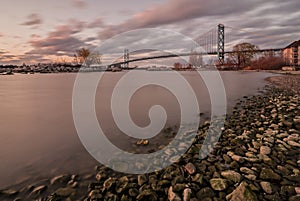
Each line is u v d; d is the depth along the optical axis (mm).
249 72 53875
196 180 4590
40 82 38125
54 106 14758
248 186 4078
